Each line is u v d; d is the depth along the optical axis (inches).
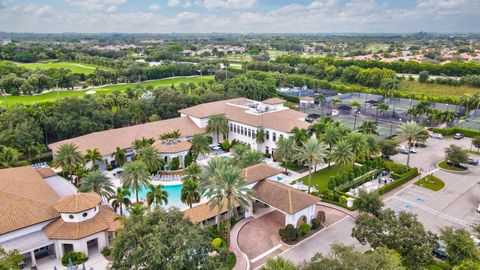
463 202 2348.7
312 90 6599.4
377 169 2903.5
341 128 2994.6
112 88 6058.1
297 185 2488.9
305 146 2402.8
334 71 7450.8
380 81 6673.2
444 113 4067.4
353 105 5019.7
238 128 3472.0
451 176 2822.3
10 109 3457.2
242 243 1876.2
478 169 2974.9
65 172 2723.9
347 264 1162.6
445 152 3061.0
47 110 3472.0
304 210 1978.3
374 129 3255.4
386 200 2378.2
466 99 4741.6
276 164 3036.4
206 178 2030.0
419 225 1541.6
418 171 2918.3
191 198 2047.2
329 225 2064.5
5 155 2637.8
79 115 3503.9
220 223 2020.2
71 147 2529.5
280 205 1964.8
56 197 2011.6
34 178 2212.1
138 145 2866.6
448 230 1587.1
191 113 3570.4
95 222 1784.0
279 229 1962.4
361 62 7795.3
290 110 3668.8
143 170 2178.9
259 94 5300.2
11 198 1807.3
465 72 6697.8
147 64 7731.3
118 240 1330.0
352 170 2674.7
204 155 3093.0
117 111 3873.0
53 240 1696.6
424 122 4416.8
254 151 2591.0
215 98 4603.8
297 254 1777.8
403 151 3398.1
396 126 4357.8
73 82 5792.3
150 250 1235.9
